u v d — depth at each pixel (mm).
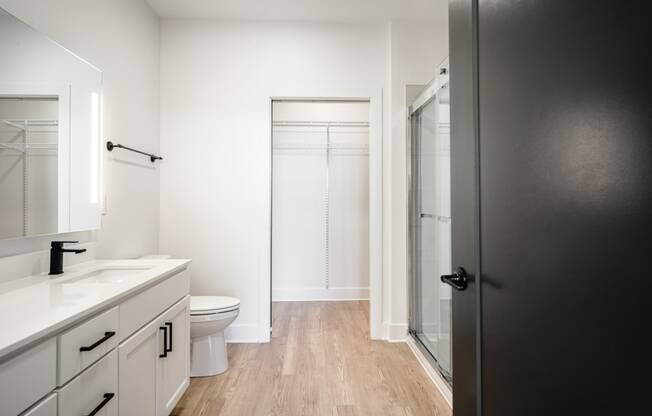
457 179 992
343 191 4031
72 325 983
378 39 2877
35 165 1482
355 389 2061
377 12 2715
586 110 529
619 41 474
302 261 4000
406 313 2811
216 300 2369
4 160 1332
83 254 1836
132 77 2359
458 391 980
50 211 1561
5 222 1340
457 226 992
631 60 456
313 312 3541
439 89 2150
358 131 4043
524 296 688
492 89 812
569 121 564
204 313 2145
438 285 2150
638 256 446
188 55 2812
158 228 2779
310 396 1981
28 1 1464
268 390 2045
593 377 515
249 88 2834
